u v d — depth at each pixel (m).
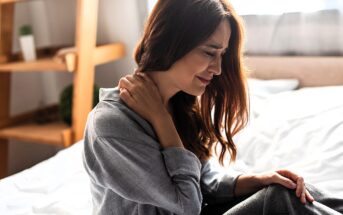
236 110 1.01
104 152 0.81
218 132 1.05
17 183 1.36
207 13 0.78
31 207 1.20
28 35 2.05
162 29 0.79
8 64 2.03
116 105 0.84
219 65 0.85
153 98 0.86
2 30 2.08
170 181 0.82
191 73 0.82
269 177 0.93
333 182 1.10
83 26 1.83
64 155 1.56
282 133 1.37
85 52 1.86
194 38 0.78
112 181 0.81
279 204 0.86
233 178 1.02
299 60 1.80
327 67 1.73
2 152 2.19
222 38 0.81
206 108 1.03
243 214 0.86
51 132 2.00
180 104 1.01
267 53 1.91
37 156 2.54
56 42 2.42
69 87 2.11
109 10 2.20
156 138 0.86
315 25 1.76
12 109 2.34
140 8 2.12
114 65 2.28
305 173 1.17
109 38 2.24
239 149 1.40
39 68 1.91
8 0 2.00
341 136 1.26
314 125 1.35
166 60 0.80
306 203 0.85
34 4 2.39
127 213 0.85
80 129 1.89
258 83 1.77
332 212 0.82
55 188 1.32
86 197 1.23
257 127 1.44
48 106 2.38
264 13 1.83
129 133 0.80
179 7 0.78
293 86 1.76
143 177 0.80
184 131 1.02
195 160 0.86
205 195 1.05
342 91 1.50
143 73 0.87
